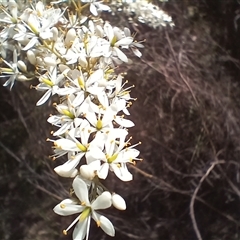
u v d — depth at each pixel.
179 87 0.15
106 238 0.16
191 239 0.16
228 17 0.16
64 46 0.08
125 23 0.12
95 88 0.07
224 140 0.16
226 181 0.16
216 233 0.16
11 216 0.18
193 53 0.16
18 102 0.18
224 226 0.16
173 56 0.15
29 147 0.18
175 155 0.16
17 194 0.18
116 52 0.08
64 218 0.18
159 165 0.16
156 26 0.13
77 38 0.08
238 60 0.16
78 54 0.08
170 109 0.15
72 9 0.10
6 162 0.19
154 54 0.15
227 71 0.16
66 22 0.09
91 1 0.09
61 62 0.08
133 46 0.09
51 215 0.18
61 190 0.17
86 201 0.06
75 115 0.07
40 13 0.08
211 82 0.16
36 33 0.08
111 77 0.08
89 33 0.08
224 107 0.16
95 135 0.07
